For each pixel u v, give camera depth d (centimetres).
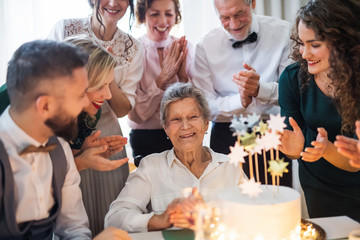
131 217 147
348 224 137
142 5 239
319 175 178
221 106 229
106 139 167
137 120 245
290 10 287
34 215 123
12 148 118
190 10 288
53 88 111
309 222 135
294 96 181
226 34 238
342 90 159
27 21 281
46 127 117
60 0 283
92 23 216
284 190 120
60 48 113
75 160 155
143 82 251
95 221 191
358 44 152
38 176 126
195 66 245
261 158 226
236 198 113
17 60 113
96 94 156
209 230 114
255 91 218
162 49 250
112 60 156
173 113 161
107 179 191
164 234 134
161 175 164
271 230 107
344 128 168
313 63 160
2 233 119
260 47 237
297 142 155
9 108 121
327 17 151
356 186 172
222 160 166
